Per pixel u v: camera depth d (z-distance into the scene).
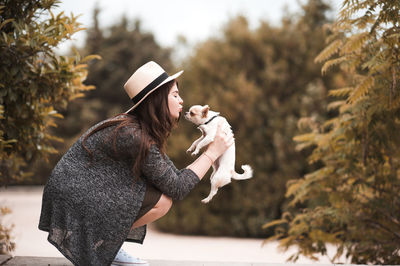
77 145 2.15
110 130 2.11
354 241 4.62
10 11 3.38
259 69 10.88
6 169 4.54
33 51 3.26
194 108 2.30
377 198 4.36
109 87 23.09
